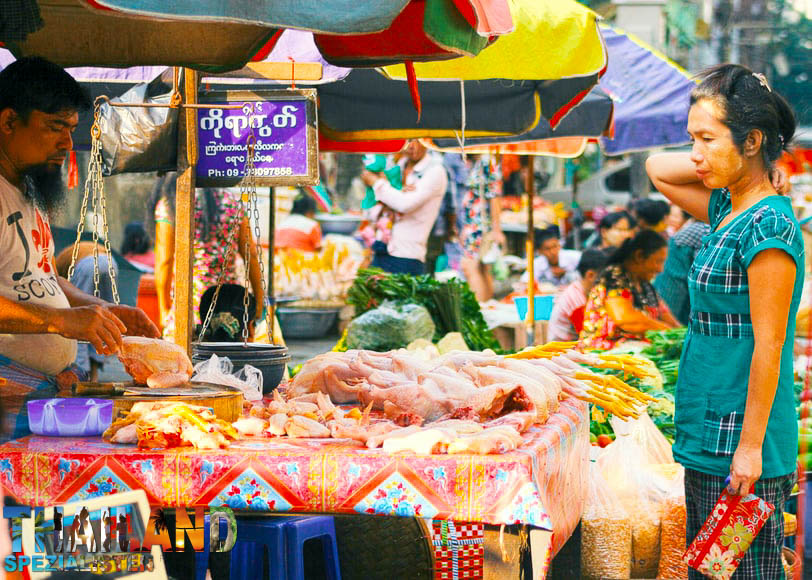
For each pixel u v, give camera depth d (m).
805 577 3.38
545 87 5.09
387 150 6.23
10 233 3.12
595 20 4.12
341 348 6.14
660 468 3.87
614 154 6.40
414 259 7.91
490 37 3.02
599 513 3.66
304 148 4.19
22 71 3.06
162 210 6.73
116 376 7.70
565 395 3.37
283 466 2.45
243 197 3.98
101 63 3.52
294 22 2.39
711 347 2.78
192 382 3.14
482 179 9.84
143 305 7.75
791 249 2.62
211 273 6.42
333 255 10.17
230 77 4.36
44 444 2.60
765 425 2.65
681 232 6.71
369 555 3.30
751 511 2.68
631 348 5.86
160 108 3.91
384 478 2.41
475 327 6.38
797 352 4.54
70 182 4.72
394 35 3.43
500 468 2.37
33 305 2.90
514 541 2.46
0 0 2.34
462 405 2.84
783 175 2.78
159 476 2.46
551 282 10.03
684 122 6.13
